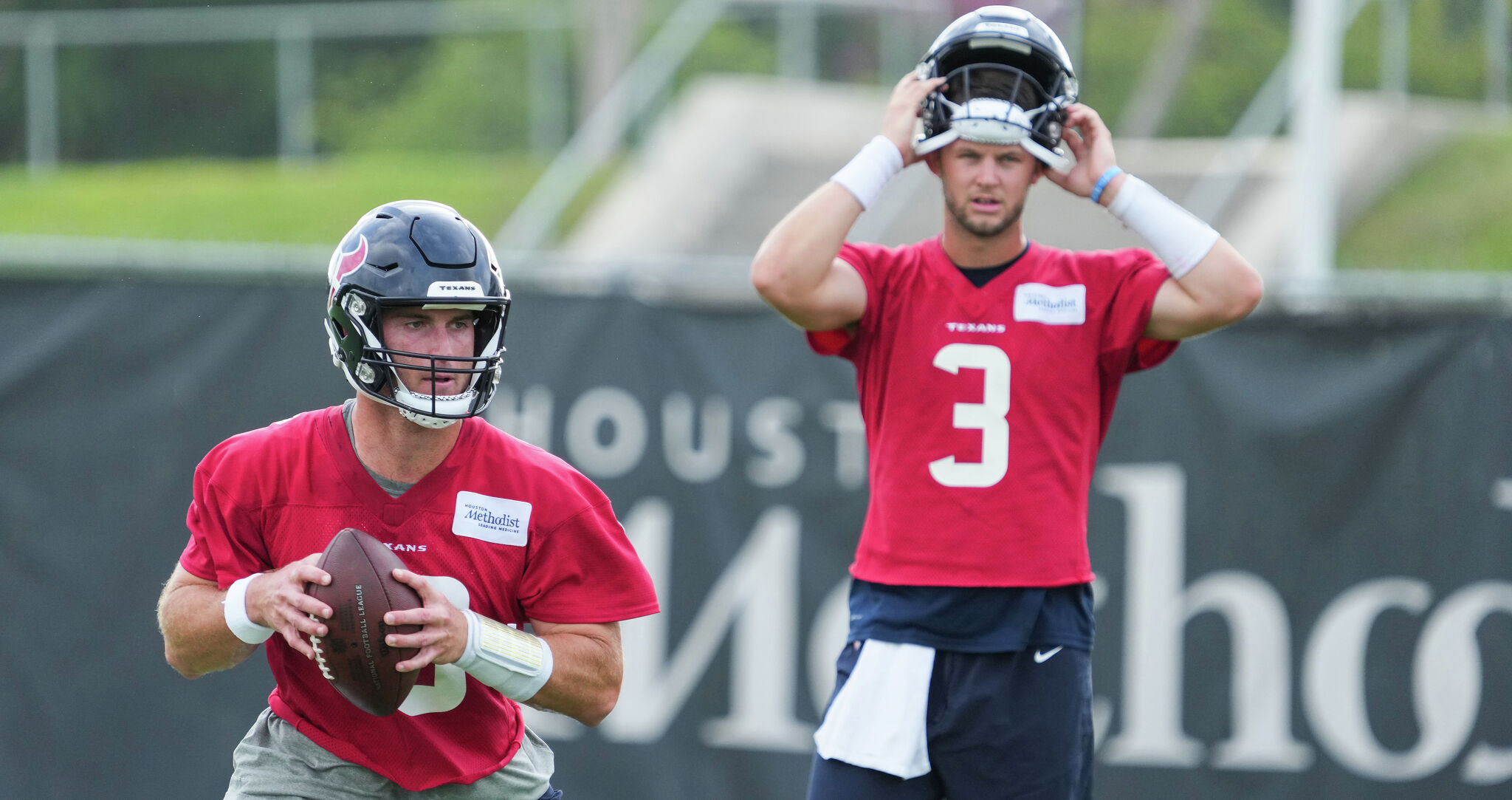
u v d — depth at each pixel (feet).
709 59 151.94
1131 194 44.39
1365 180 133.80
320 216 165.58
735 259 139.54
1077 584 44.09
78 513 72.43
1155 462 70.90
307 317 73.61
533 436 73.82
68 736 71.82
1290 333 70.54
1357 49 139.95
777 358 73.15
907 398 44.21
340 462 38.37
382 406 38.14
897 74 150.10
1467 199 132.05
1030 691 43.55
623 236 142.92
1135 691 70.44
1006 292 44.27
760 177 146.30
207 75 171.22
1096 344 44.57
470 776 39.86
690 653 72.59
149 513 72.59
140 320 73.10
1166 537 70.64
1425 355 69.56
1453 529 68.95
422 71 172.96
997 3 131.54
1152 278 44.50
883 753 43.68
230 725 72.23
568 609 39.50
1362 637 69.31
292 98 173.27
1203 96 145.48
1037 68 44.65
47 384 72.59
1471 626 68.69
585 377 73.82
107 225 161.99
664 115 150.20
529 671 37.47
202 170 168.45
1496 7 138.92
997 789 43.88
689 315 73.72
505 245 144.25
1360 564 69.56
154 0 220.23
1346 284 76.48
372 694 35.99
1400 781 68.80
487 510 38.63
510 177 167.12
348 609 35.37
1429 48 140.15
